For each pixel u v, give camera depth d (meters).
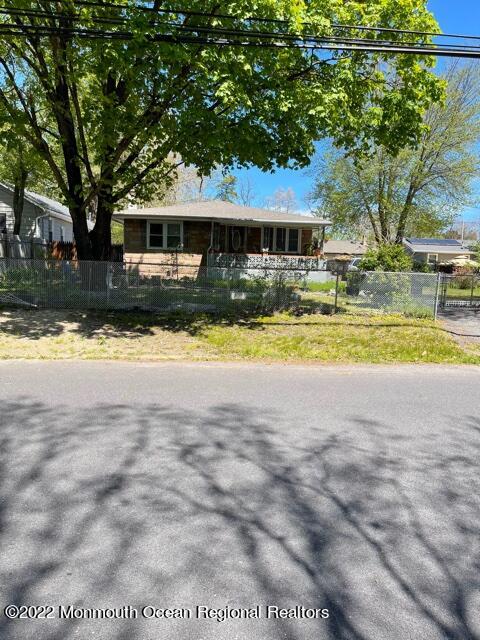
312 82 10.81
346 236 26.58
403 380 7.58
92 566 2.72
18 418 5.10
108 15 9.44
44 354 8.37
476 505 3.56
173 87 10.11
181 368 7.80
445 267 35.72
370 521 3.29
